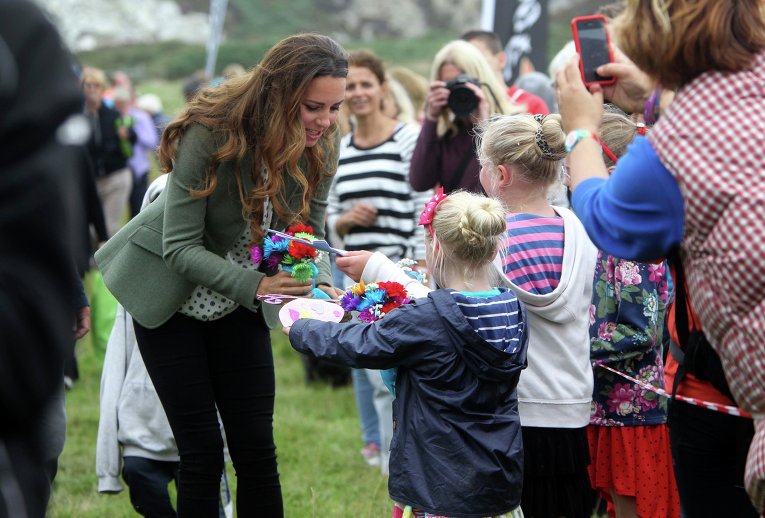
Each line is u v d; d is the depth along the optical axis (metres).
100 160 10.95
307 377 7.55
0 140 1.64
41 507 1.79
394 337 3.05
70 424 6.47
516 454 3.12
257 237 3.51
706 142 2.27
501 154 3.54
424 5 35.88
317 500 5.05
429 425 3.07
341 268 3.49
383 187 5.48
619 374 3.34
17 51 1.67
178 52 30.25
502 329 3.07
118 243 3.67
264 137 3.34
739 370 2.30
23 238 1.65
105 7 32.78
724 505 2.69
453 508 3.04
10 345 1.62
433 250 3.21
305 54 3.30
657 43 2.34
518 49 8.16
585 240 3.53
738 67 2.30
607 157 3.83
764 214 2.20
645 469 3.69
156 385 3.61
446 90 4.90
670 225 2.36
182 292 3.53
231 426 3.68
